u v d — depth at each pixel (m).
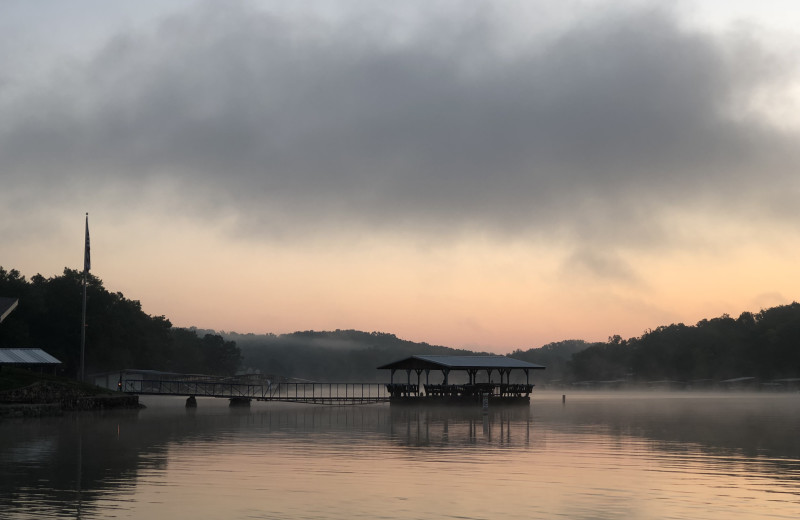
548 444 44.75
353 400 102.25
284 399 96.62
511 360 109.69
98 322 132.88
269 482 29.75
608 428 57.72
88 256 88.75
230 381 161.38
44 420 66.00
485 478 30.95
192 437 48.75
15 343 115.88
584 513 24.22
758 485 29.31
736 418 71.44
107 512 23.95
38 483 29.27
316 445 43.81
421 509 24.64
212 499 26.14
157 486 28.67
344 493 27.39
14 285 123.62
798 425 60.72
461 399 97.56
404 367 104.25
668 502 26.00
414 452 40.16
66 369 133.88
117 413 77.81
